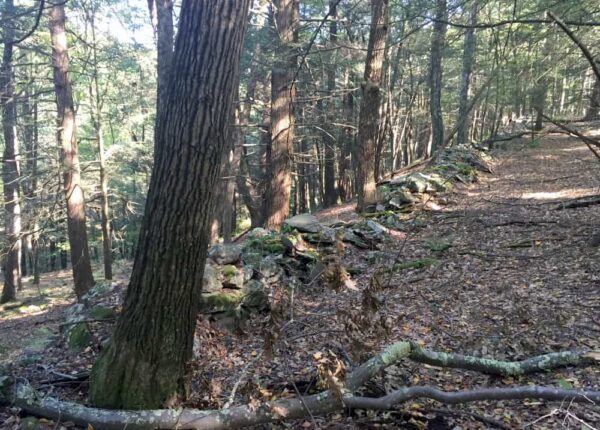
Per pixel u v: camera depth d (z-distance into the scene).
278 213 13.47
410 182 12.61
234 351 5.41
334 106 21.20
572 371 4.18
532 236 8.66
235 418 3.54
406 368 4.51
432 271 7.61
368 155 11.98
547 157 17.64
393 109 26.70
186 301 3.84
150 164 17.88
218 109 3.65
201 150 3.63
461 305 6.11
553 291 6.11
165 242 3.70
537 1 7.30
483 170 16.28
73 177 13.25
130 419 3.57
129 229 25.41
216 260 6.38
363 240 9.12
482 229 9.62
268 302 6.14
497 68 5.45
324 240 8.25
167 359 3.81
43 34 15.68
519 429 3.48
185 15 3.58
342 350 4.80
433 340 5.18
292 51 12.38
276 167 13.41
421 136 35.97
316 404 3.56
